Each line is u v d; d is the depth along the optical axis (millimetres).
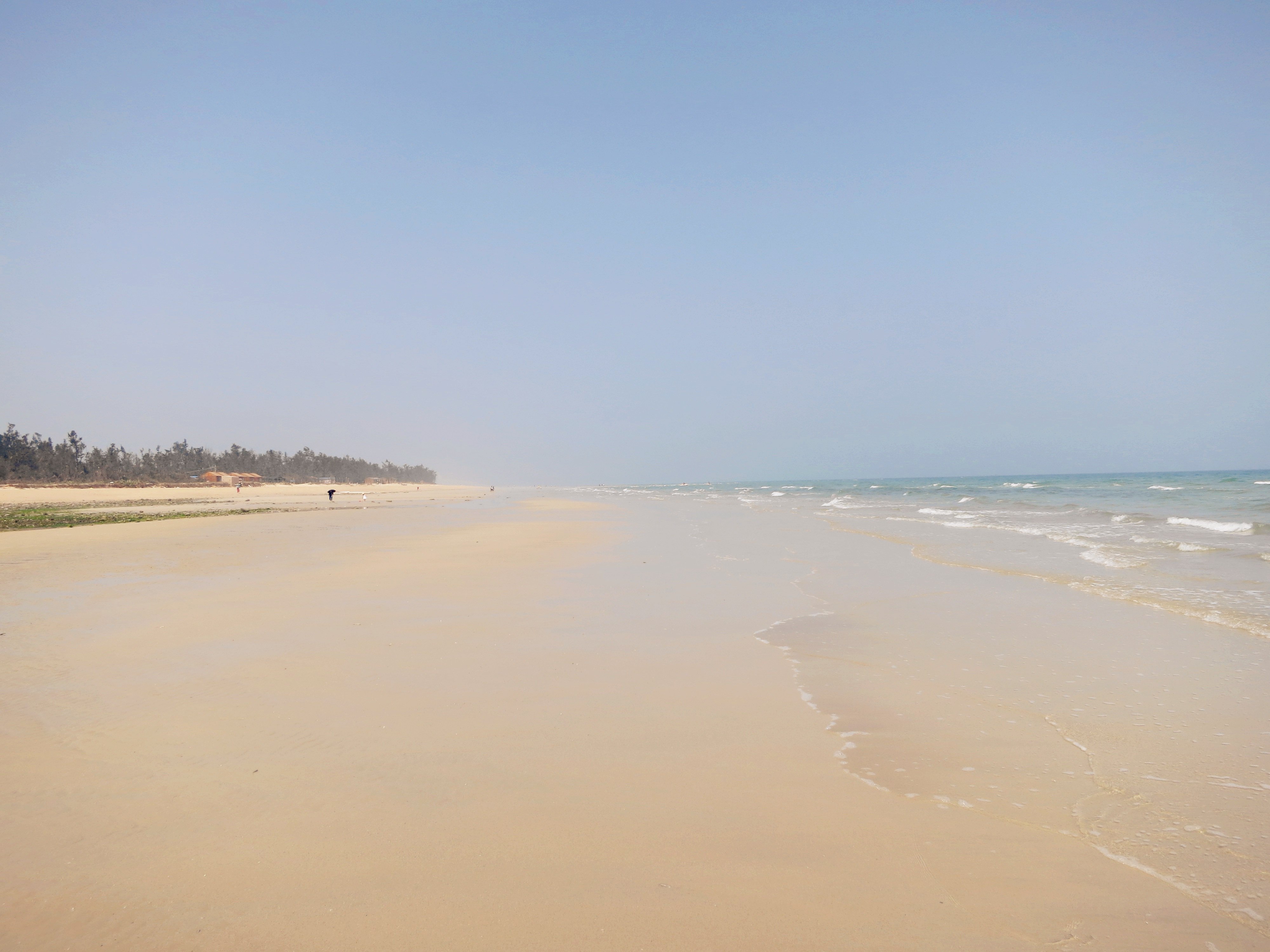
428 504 62219
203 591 11859
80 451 155625
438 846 3600
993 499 44812
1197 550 15023
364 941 2867
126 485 130250
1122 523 24500
